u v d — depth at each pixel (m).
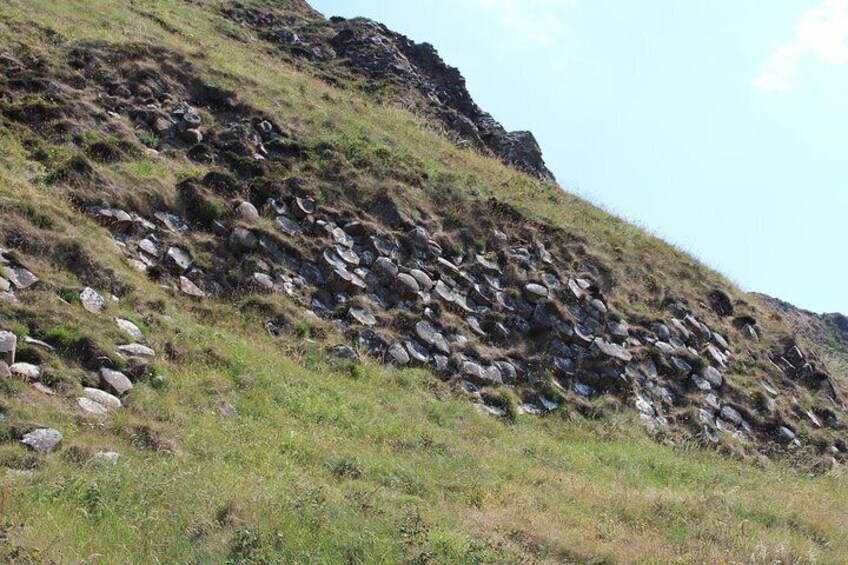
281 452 11.59
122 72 21.72
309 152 21.84
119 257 15.62
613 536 11.05
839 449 21.08
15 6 22.89
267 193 19.44
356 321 17.45
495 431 15.80
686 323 22.83
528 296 20.44
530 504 11.84
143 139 19.86
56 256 14.31
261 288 17.12
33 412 10.38
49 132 18.33
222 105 22.56
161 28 27.77
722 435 19.67
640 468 16.14
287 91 25.16
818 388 23.66
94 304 13.69
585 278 22.42
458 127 32.84
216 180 18.95
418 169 23.36
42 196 15.79
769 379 22.69
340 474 11.31
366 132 24.64
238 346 14.66
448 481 12.08
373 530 8.98
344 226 19.70
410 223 20.67
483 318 19.55
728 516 12.68
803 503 14.48
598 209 28.12
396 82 34.12
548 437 16.73
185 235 17.47
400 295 18.83
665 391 20.22
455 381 17.33
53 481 8.77
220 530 8.42
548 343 19.64
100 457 9.65
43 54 20.67
